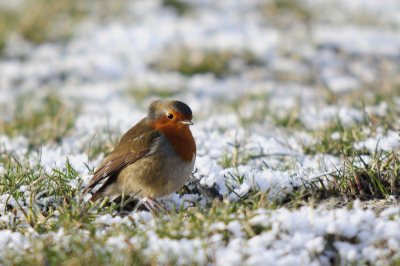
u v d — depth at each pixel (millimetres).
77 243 5629
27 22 22328
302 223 5820
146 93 17922
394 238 5504
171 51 20906
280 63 20062
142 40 22156
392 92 15164
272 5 26422
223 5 26297
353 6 27469
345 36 23078
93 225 6242
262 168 9141
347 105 14781
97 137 12219
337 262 5359
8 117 15188
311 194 7562
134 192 7910
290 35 22688
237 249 5348
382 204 7164
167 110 7812
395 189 7492
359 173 7758
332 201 7473
